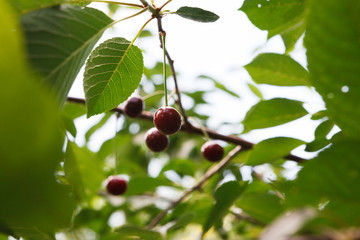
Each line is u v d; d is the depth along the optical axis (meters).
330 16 0.23
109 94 0.38
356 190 0.24
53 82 0.29
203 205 0.48
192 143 0.59
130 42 0.38
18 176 0.15
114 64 0.38
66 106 0.51
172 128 0.39
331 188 0.24
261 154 0.39
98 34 0.33
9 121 0.14
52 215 0.17
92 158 0.44
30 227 0.34
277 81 0.45
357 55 0.23
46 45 0.29
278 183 0.38
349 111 0.25
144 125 0.63
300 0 0.40
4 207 0.17
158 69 0.65
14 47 0.15
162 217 0.47
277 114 0.42
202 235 0.36
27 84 0.14
